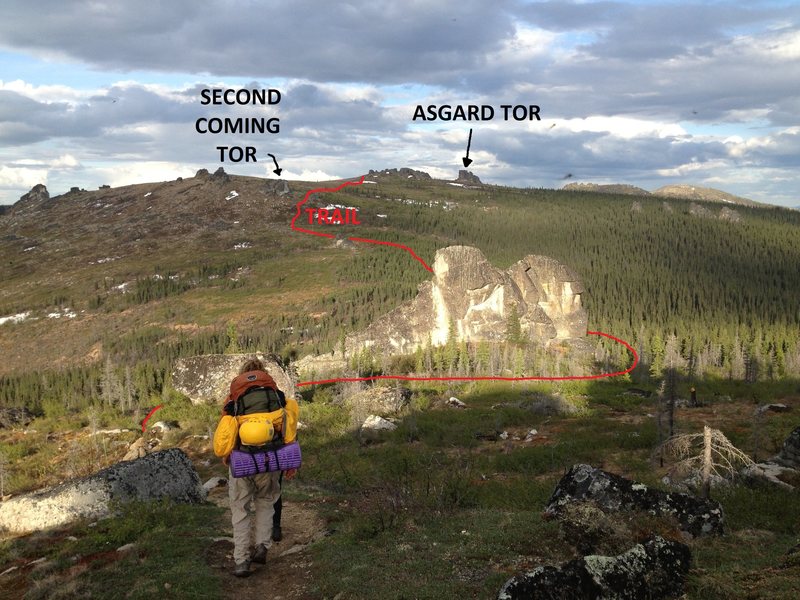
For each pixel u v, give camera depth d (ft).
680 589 22.39
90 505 38.27
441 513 34.12
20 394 432.25
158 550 28.55
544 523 29.50
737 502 45.44
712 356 350.43
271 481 26.09
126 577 25.09
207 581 24.23
